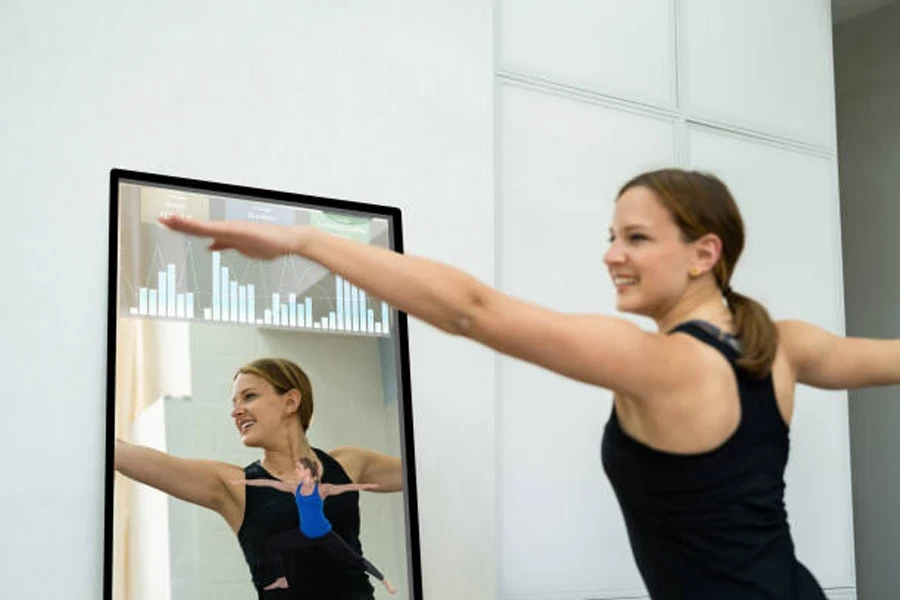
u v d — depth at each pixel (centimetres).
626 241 161
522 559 364
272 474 287
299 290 306
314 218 314
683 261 158
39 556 266
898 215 562
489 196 358
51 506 269
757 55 474
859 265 584
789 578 147
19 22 283
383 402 310
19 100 280
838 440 470
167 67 304
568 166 402
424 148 347
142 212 287
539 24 404
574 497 382
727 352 151
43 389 273
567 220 398
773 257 464
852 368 168
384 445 306
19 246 275
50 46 287
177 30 307
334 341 307
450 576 328
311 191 323
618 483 157
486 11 370
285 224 309
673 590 152
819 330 171
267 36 322
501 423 367
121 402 271
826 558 455
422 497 326
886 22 580
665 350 144
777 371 157
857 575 566
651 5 440
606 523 389
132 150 295
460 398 339
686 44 449
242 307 295
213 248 136
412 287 135
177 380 280
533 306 139
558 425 382
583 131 409
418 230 341
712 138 452
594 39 419
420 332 335
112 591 258
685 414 145
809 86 492
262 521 281
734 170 457
